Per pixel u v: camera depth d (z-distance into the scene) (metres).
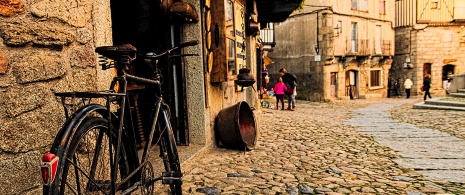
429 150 5.66
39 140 2.23
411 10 28.67
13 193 2.05
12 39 2.05
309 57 23.27
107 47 2.03
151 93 5.14
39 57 2.25
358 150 5.62
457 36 29.22
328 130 7.89
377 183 3.81
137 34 5.28
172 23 4.97
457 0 28.73
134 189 2.36
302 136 6.93
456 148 5.83
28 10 2.18
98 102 2.79
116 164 2.06
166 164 2.91
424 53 28.88
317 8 22.34
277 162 4.72
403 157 5.12
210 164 4.51
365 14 25.17
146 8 5.23
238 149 5.51
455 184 3.80
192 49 4.96
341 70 23.98
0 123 1.98
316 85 22.94
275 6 11.62
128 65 2.18
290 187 3.62
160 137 2.88
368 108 16.62
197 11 4.92
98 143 2.06
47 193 1.60
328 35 22.03
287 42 24.56
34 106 2.20
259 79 15.41
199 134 5.11
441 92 29.39
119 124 2.11
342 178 3.99
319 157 5.07
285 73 14.89
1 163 1.98
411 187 3.67
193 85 5.04
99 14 2.86
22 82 2.12
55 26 2.38
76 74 2.58
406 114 12.70
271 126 8.39
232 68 6.06
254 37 10.30
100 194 2.06
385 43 27.33
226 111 5.57
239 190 3.51
